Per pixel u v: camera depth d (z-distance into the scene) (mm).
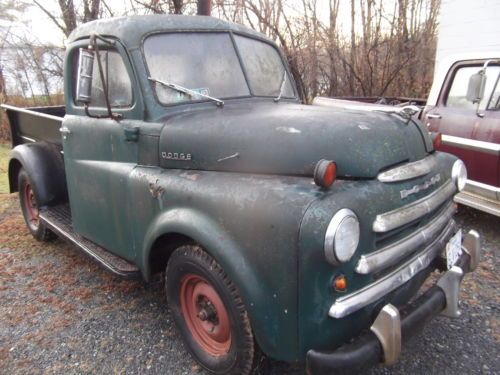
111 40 2949
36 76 12617
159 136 2695
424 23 10508
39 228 4449
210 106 2953
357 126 2279
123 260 3137
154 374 2646
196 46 3078
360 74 9969
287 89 3668
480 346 2795
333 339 2020
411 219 2195
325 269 1910
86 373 2668
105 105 3102
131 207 2852
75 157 3398
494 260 4012
